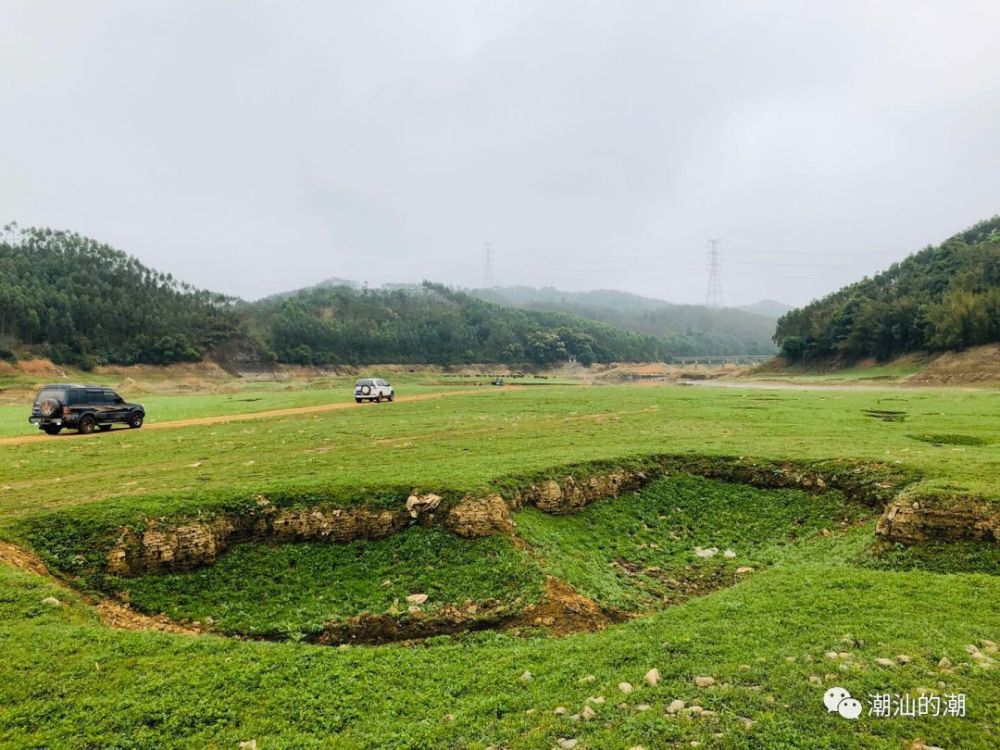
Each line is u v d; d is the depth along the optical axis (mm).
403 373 150000
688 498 20969
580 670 9633
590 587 14438
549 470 20078
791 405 45594
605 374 149875
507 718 8352
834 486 20391
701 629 10562
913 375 86812
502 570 14445
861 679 8156
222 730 8344
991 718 7246
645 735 7484
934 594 11328
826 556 16156
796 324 142000
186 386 93188
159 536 14586
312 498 16703
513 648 10992
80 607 12211
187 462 23922
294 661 10141
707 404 47219
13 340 101125
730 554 17469
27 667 9469
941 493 15461
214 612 13109
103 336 117125
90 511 15195
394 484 17359
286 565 14836
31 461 24188
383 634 12625
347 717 8656
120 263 156250
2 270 121938
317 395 67625
